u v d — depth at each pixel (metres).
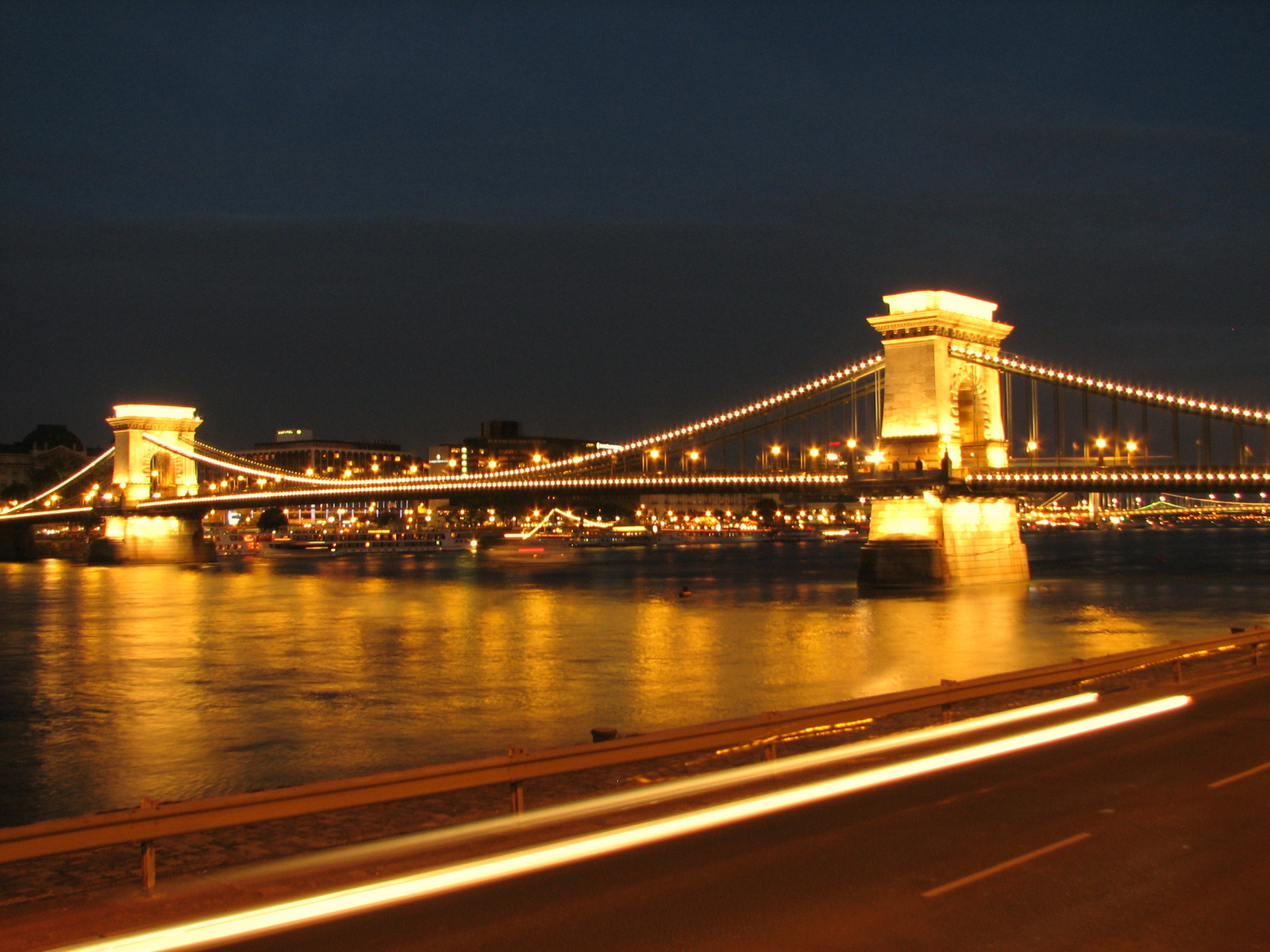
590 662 55.25
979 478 96.06
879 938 11.38
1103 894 12.63
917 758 20.23
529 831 15.62
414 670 53.78
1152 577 119.25
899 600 88.94
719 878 13.26
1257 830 15.11
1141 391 97.50
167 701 46.19
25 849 12.23
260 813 13.62
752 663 53.59
